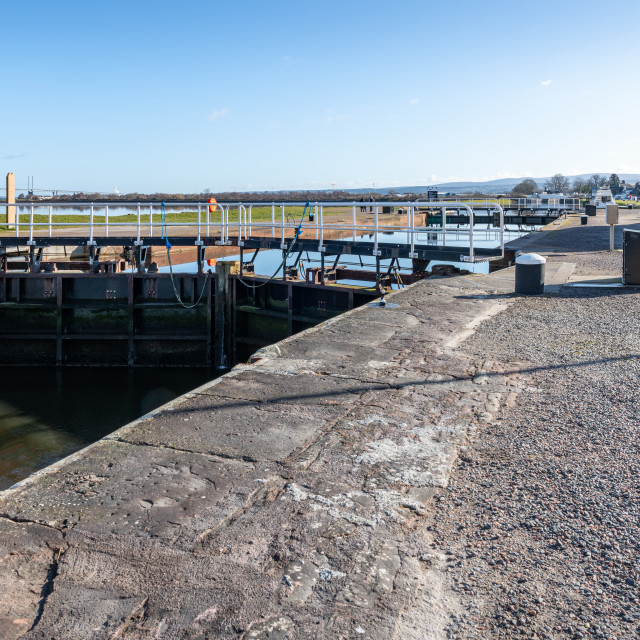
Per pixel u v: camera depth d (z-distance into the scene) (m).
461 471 4.52
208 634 2.79
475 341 8.64
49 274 20.56
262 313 20.67
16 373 19.86
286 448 4.86
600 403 5.90
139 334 20.70
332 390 6.36
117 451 4.75
